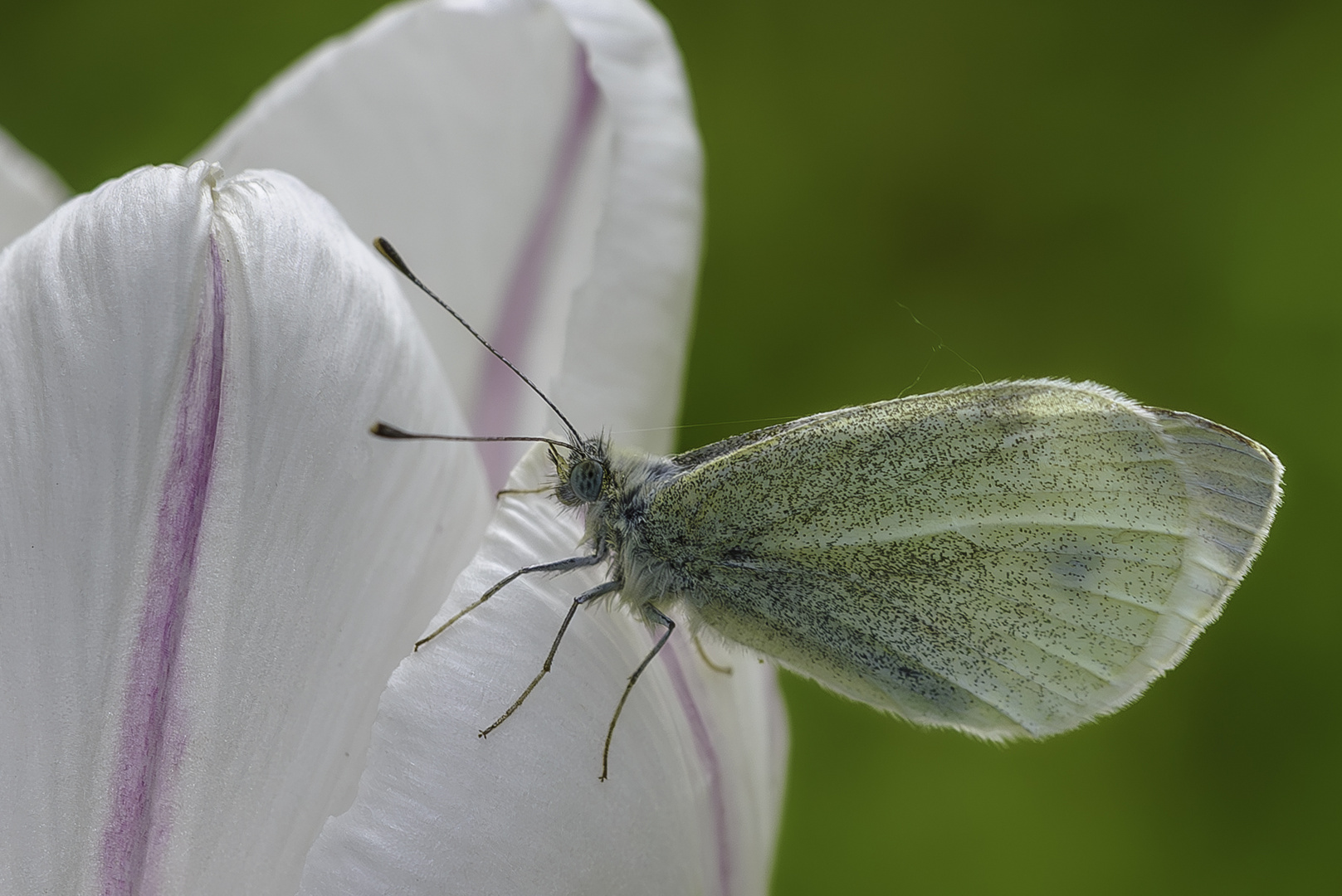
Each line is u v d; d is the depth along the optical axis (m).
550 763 0.18
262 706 0.18
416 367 0.18
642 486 0.19
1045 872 0.24
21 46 0.25
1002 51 0.26
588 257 0.19
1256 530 0.19
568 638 0.18
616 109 0.19
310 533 0.18
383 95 0.20
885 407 0.19
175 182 0.18
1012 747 0.24
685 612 0.19
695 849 0.18
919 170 0.25
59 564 0.17
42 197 0.21
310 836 0.18
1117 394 0.19
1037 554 0.19
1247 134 0.25
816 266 0.25
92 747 0.17
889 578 0.19
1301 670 0.24
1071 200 0.25
